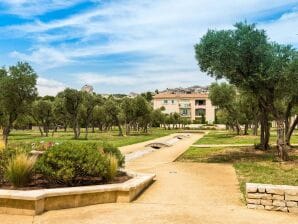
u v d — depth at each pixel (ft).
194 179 43.78
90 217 24.99
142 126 237.04
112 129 300.81
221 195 34.14
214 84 164.14
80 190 28.07
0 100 93.09
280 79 59.06
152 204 29.73
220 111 227.40
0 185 30.76
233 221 24.64
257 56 59.98
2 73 93.45
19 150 35.53
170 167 55.93
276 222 24.77
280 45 60.13
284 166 56.24
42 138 149.38
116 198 30.37
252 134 176.45
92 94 166.71
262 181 42.04
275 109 63.87
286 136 87.76
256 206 28.53
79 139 138.31
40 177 33.78
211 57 61.21
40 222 23.57
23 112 96.68
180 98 418.51
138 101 193.67
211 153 80.12
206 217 25.52
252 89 63.67
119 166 42.65
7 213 25.40
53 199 26.76
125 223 23.63
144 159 68.13
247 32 59.47
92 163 32.40
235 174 48.11
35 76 95.96
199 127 337.11
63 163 31.07
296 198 27.66
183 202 30.91
